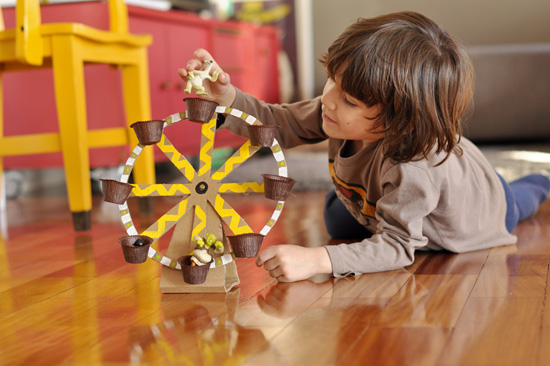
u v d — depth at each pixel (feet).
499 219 3.97
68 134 5.22
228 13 15.48
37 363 2.25
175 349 2.31
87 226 5.24
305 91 16.17
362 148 3.63
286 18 15.99
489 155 9.36
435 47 3.18
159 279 3.39
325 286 3.09
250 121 3.06
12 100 7.50
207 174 3.11
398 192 3.32
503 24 15.19
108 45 5.66
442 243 3.67
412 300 2.80
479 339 2.28
